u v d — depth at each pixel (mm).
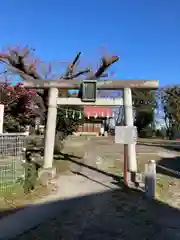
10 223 6648
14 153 10297
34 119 18469
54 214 7422
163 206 8469
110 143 26500
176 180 12188
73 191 9773
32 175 9711
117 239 6039
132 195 9508
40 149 17281
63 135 20406
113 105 12406
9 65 15750
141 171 13602
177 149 22797
